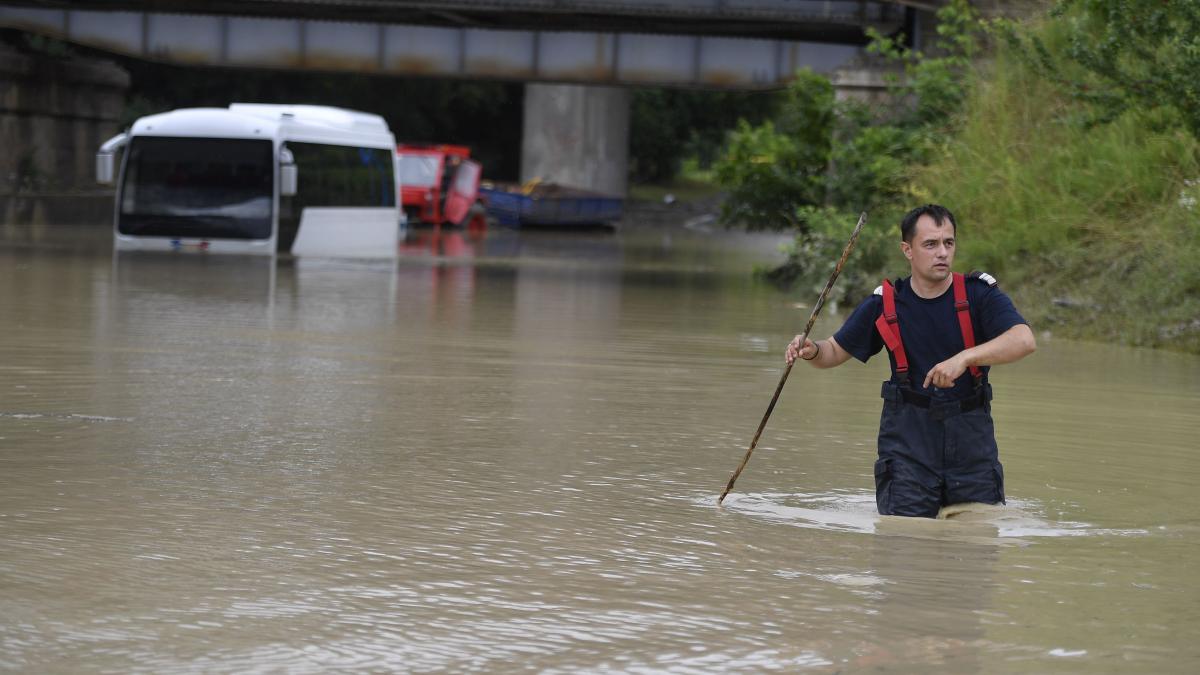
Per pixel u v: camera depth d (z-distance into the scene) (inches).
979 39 2336.4
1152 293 1435.8
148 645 382.3
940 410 561.0
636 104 7209.6
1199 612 430.3
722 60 3169.3
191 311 1455.5
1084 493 617.9
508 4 2918.3
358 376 975.6
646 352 1197.7
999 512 563.2
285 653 378.9
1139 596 446.6
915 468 563.5
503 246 3622.0
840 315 1701.5
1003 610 429.4
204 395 861.8
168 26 3238.2
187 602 422.0
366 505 561.0
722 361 1141.1
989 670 373.7
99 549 480.4
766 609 427.2
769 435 765.9
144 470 621.3
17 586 433.4
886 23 2787.9
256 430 737.6
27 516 526.0
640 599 435.5
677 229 5285.4
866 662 379.2
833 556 493.7
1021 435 783.7
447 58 3250.5
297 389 901.2
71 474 607.5
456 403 858.1
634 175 7642.7
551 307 1681.8
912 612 426.6
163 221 2743.6
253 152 2755.9
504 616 415.8
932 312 560.4
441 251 3257.9
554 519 544.7
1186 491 625.6
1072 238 1653.5
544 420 799.1
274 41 3245.6
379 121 3277.6
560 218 4842.5
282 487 592.1
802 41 3139.8
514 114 7126.0
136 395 853.8
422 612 418.3
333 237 2977.4
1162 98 1520.7
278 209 2753.4
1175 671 375.6
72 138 4097.0
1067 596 445.7
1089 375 1098.1
